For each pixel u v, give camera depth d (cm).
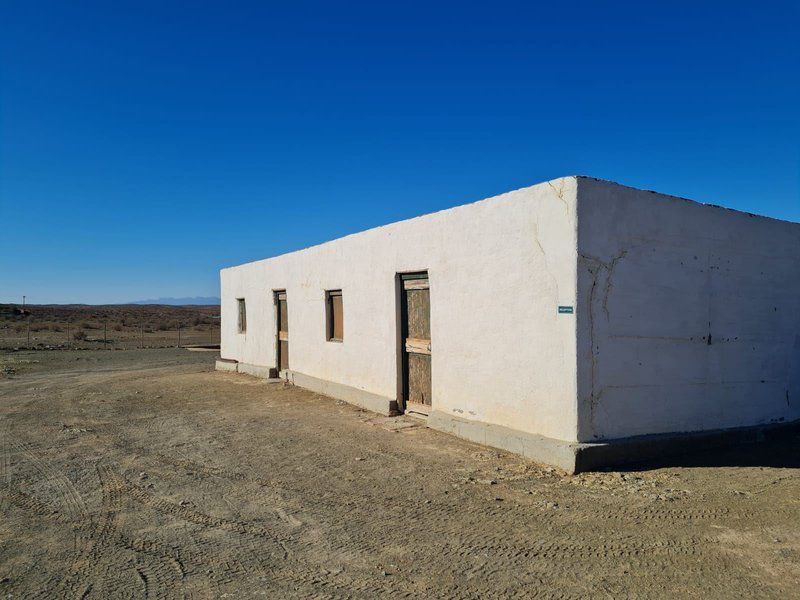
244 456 757
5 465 731
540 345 720
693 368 774
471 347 848
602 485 598
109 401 1235
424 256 955
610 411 695
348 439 842
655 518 506
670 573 404
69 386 1497
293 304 1502
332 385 1240
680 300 764
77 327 4928
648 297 731
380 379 1094
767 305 872
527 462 688
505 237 780
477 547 454
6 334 4034
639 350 721
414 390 1017
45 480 662
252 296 1780
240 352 1878
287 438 858
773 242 888
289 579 409
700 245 789
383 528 499
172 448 806
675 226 762
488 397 814
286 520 524
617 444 676
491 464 686
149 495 603
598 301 686
